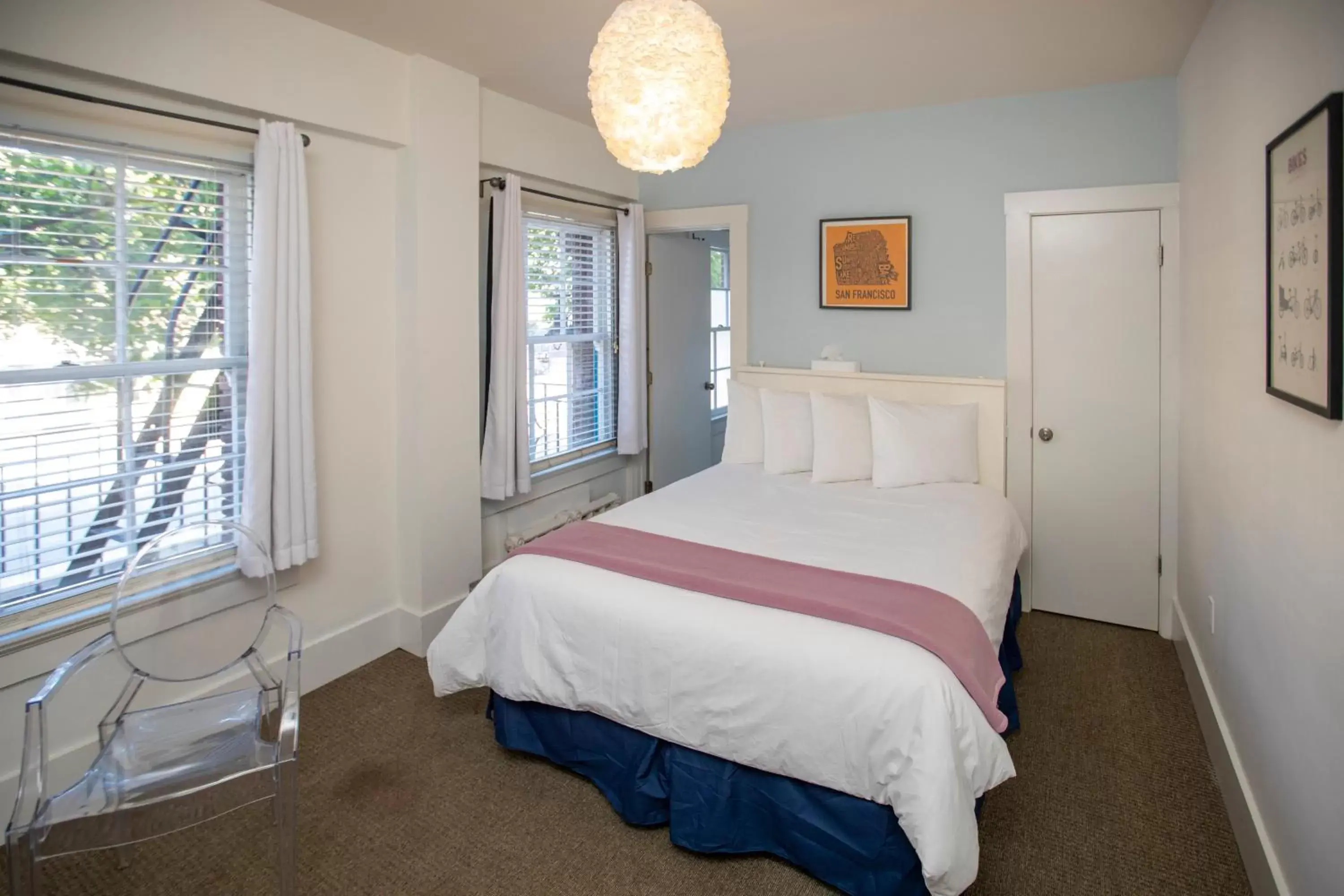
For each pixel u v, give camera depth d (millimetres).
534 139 3865
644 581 2328
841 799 1928
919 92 3631
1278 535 1790
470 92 3355
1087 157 3570
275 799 1819
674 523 2965
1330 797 1429
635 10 1869
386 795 2377
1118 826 2203
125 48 2244
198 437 2598
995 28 2832
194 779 1770
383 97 3039
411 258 3191
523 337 3750
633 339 4582
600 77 1918
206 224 2580
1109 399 3619
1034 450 3787
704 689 2064
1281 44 1778
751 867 2076
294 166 2688
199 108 2516
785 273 4352
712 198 4520
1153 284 3488
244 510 2666
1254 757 1994
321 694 3002
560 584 2365
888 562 2508
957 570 2447
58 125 2188
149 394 2461
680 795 2115
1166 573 3561
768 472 3852
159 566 2146
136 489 2453
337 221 3016
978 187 3805
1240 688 2178
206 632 2648
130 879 2029
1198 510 2896
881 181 4035
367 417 3211
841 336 4227
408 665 3262
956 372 3943
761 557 2525
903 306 4031
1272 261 1807
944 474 3541
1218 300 2514
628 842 2178
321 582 3080
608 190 4434
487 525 3871
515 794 2385
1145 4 2607
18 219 2135
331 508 3092
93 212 2293
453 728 2762
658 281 4961
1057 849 2111
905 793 1766
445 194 3273
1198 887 1963
